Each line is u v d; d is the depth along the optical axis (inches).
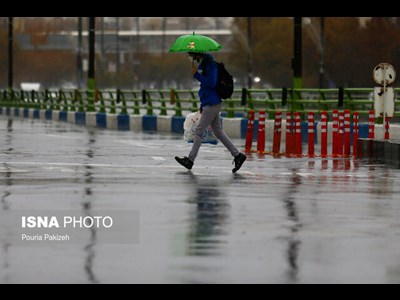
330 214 1246.9
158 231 1106.1
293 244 1035.3
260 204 1333.7
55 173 1724.9
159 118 3681.1
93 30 4653.1
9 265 930.7
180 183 1578.5
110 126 3939.5
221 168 1862.7
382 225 1162.6
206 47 1749.5
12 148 2410.2
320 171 1834.4
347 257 970.1
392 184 1609.3
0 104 6752.0
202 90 1771.7
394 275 896.3
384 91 2204.7
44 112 5290.4
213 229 1123.3
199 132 1782.7
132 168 1838.1
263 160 2087.8
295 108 3142.2
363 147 2196.1
